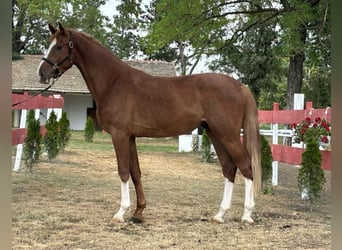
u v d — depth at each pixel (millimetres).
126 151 4750
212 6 11461
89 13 26266
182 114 4695
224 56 23094
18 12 25797
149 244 3988
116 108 4691
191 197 6469
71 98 24078
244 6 13008
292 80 12914
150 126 4750
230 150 4703
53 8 18875
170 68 26562
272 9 11883
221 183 8047
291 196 6734
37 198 5969
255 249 3881
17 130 7535
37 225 4551
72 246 3865
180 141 14734
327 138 5742
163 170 9742
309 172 5477
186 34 11570
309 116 6387
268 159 6820
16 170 8234
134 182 4898
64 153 11531
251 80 24047
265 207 5820
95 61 4785
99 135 20828
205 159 11500
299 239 4215
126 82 4766
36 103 8648
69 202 5785
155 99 4703
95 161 10508
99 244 3949
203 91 4707
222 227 4676
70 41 4766
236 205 5938
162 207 5684
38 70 4750
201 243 4055
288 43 9773
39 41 31547
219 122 4641
